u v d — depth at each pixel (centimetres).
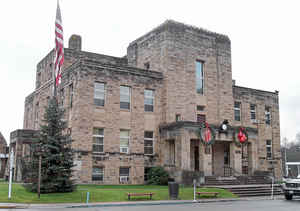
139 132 3472
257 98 4531
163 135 3503
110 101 3362
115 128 3353
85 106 3212
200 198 2505
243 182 3303
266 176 3541
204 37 3909
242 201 2462
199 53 3838
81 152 3130
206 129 3291
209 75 3875
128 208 1927
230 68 4066
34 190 2348
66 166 2405
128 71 3494
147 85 3584
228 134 3434
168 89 3572
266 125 4591
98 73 3325
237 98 4309
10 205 1900
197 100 3734
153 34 3872
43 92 4331
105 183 3222
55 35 3027
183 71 3694
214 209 1905
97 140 3275
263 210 1878
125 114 3431
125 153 3366
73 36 4238
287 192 2602
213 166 3659
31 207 1900
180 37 3725
